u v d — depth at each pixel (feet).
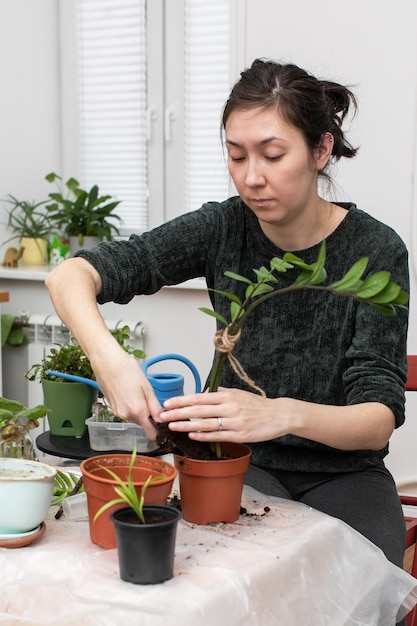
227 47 10.33
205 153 10.71
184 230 5.22
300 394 4.96
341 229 4.96
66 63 11.40
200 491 3.66
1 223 11.24
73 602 2.93
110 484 3.26
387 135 9.08
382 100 9.05
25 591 3.04
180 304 10.33
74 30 11.25
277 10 9.46
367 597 3.61
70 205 10.91
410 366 5.93
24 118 11.18
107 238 10.97
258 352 5.04
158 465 3.60
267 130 4.29
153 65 10.80
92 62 11.25
